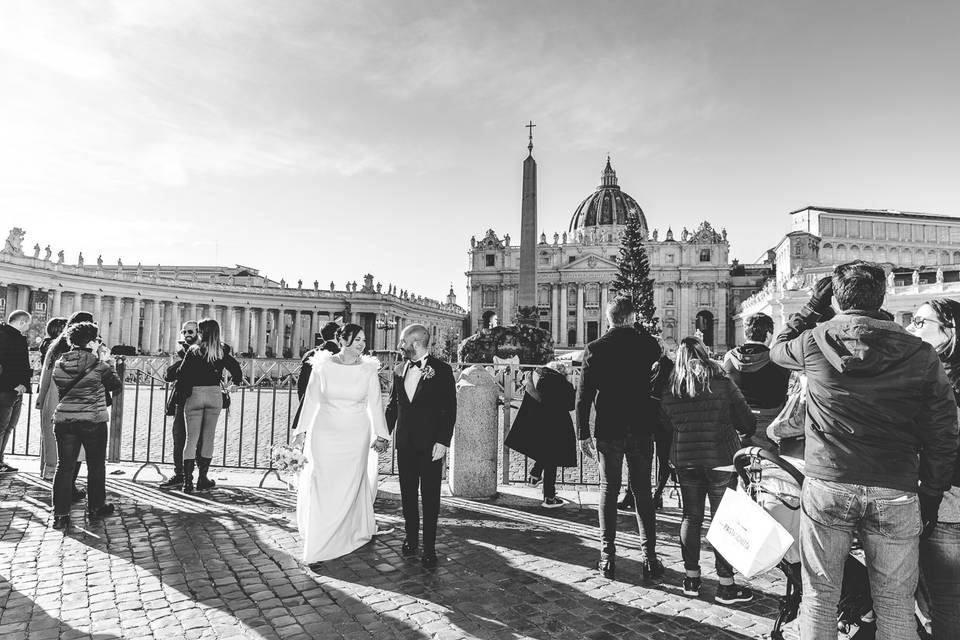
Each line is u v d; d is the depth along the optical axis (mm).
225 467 10117
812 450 3340
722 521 4102
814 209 82562
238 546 6277
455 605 4941
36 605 4824
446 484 9391
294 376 32094
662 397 5391
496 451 8594
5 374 9031
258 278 103000
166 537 6527
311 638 4359
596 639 4402
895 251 83125
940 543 3516
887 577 3154
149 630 4434
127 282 67125
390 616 4730
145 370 34281
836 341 3238
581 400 5609
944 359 3770
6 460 10398
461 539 6633
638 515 5617
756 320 6090
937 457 3143
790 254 78625
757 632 4531
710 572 5742
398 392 6180
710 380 5172
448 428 5969
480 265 112125
